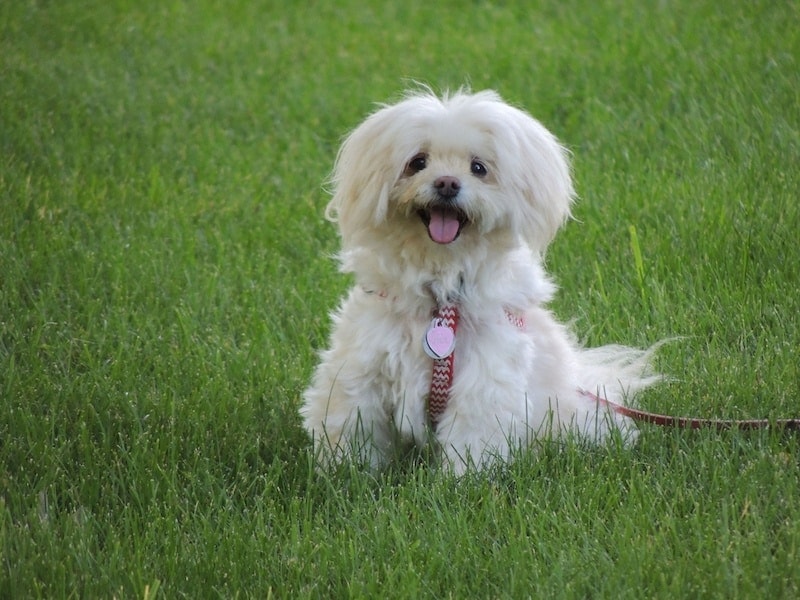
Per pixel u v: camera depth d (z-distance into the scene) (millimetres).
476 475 5492
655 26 13156
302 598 4535
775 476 5332
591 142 10320
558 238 8477
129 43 14312
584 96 11367
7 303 7570
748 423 5941
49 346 6969
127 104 11984
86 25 14992
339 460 5777
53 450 5758
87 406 6250
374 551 4941
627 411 6164
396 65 13180
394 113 5621
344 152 5828
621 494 5406
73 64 13281
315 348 7312
